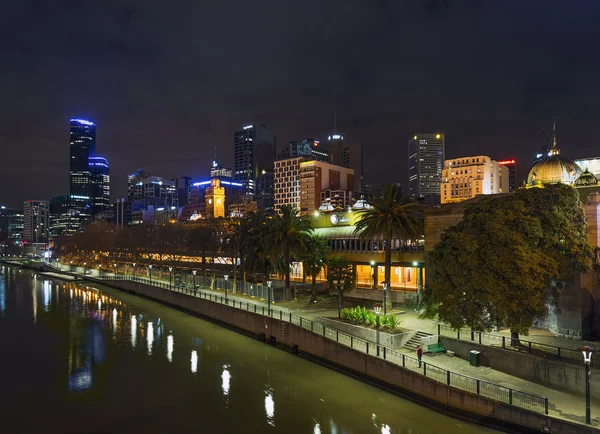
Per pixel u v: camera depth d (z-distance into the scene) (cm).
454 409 3173
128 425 3262
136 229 15538
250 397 3738
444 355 3978
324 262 6456
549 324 4256
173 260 11431
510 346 3659
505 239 3500
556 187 3750
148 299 9488
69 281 13325
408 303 5966
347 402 3550
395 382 3659
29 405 3641
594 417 2711
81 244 17125
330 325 5050
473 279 3581
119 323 6900
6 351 5266
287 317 5528
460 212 5141
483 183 19312
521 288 3425
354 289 6750
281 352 5091
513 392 3028
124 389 3975
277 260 6831
